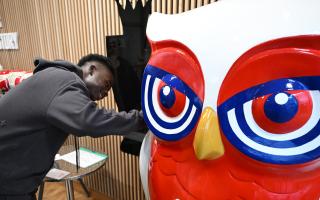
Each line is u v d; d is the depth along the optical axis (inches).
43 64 36.4
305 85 17.3
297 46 17.4
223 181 21.0
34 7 86.4
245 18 19.2
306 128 17.5
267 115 18.1
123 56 41.6
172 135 23.5
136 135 40.5
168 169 24.4
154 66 24.8
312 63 16.8
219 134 20.3
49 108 31.4
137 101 41.3
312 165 18.0
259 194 19.4
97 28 68.7
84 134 30.4
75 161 62.4
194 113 21.9
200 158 20.4
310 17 16.9
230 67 19.5
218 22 20.5
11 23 98.3
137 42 39.2
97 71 39.4
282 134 18.1
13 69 104.3
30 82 34.2
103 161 62.7
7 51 105.4
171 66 23.4
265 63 18.2
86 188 80.4
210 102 20.6
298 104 17.3
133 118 33.8
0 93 87.3
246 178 20.1
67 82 32.3
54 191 83.3
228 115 19.7
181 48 22.8
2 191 38.6
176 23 24.0
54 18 80.7
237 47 19.2
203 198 21.9
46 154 37.3
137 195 71.3
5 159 36.5
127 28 40.4
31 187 40.0
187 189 22.8
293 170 18.3
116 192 77.2
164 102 23.7
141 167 30.4
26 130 34.5
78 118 29.6
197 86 21.8
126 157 70.9
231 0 20.7
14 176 37.3
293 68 17.5
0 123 35.4
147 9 38.2
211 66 20.5
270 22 18.0
